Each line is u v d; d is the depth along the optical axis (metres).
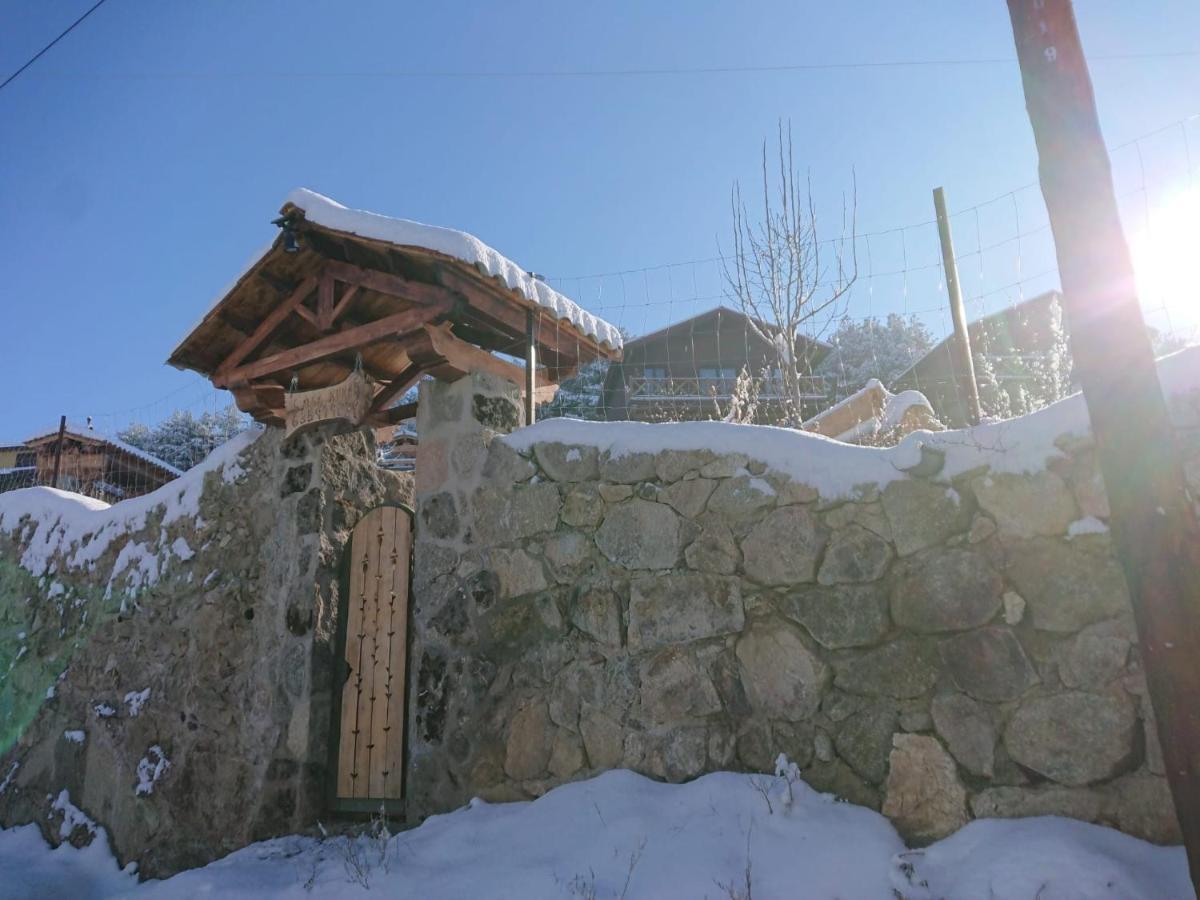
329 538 5.82
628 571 4.48
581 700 4.43
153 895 4.20
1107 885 2.81
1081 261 2.61
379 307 5.91
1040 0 2.77
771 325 8.48
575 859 3.65
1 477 14.86
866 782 3.62
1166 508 2.39
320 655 5.53
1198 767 2.26
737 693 4.02
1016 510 3.59
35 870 6.39
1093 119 2.68
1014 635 3.48
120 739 6.71
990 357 11.43
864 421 8.48
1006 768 3.37
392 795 5.16
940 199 7.57
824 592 3.93
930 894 3.04
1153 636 2.37
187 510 6.97
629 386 13.99
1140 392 2.48
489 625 4.89
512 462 5.10
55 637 7.93
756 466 4.28
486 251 5.08
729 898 3.17
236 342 6.22
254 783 5.47
